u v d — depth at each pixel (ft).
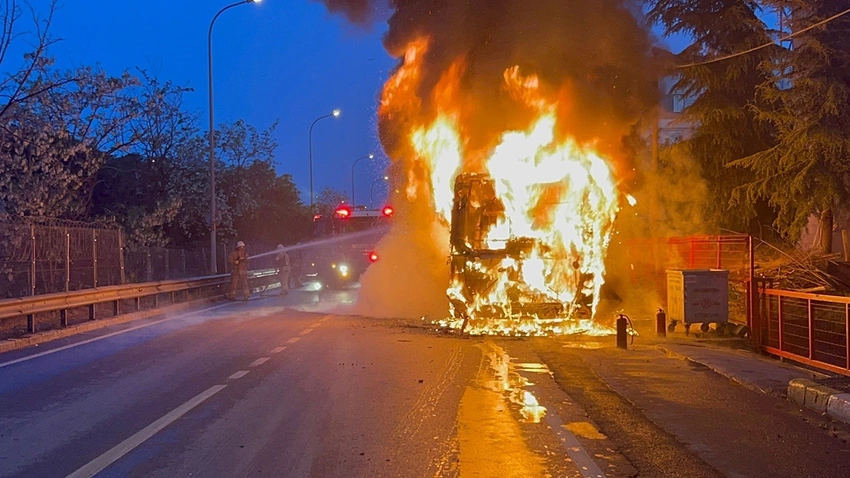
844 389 29.76
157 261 101.91
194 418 28.53
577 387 34.45
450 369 39.14
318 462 22.82
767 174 76.54
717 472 21.88
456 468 22.22
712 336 51.06
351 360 42.19
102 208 120.57
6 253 68.85
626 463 22.72
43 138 82.84
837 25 70.74
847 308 36.01
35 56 75.36
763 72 81.10
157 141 122.83
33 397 32.78
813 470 22.06
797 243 82.07
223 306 82.64
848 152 69.26
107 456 23.62
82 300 60.90
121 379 37.04
